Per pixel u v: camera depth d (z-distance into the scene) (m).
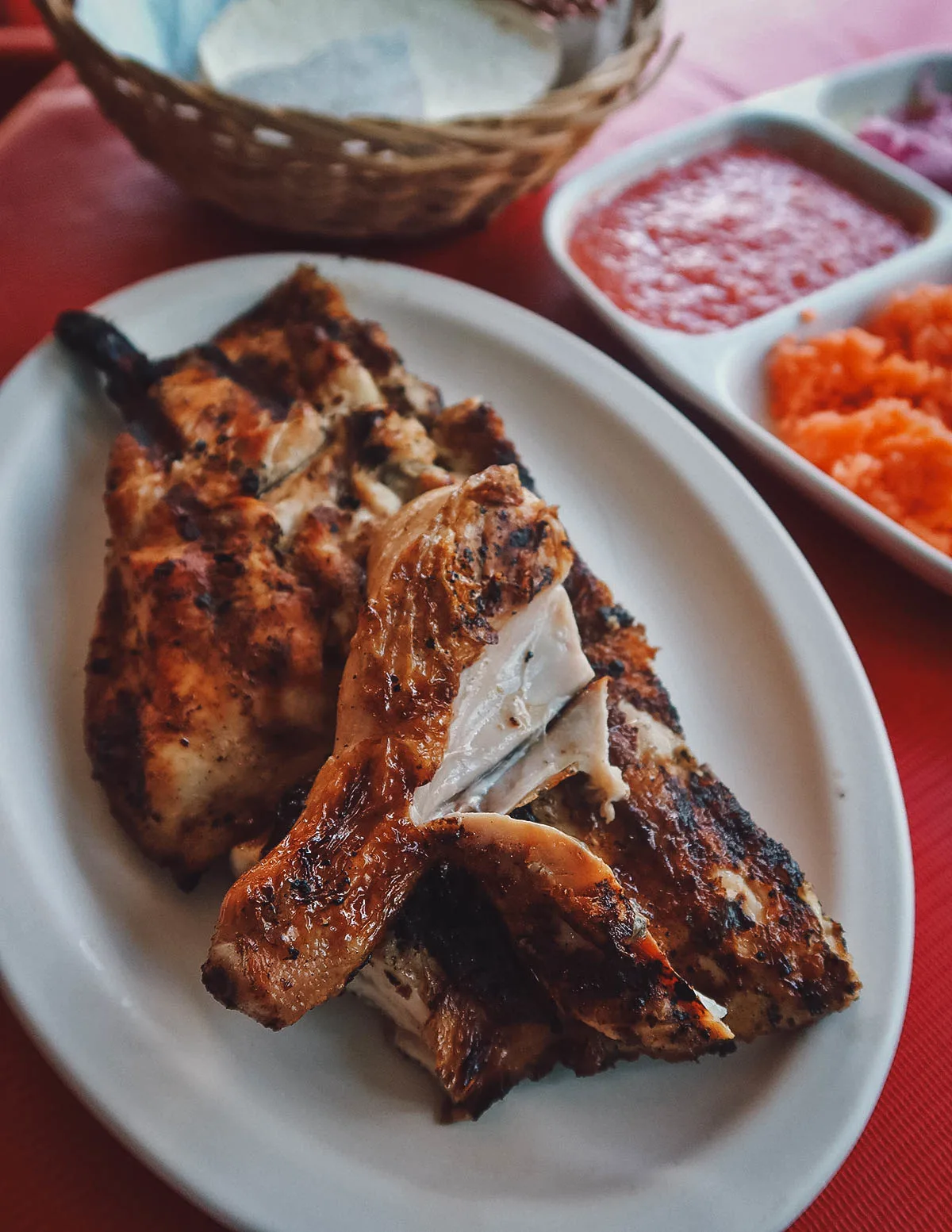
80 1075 0.27
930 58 0.60
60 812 0.32
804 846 0.35
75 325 0.38
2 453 0.36
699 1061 0.31
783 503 0.44
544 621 0.32
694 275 0.50
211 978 0.26
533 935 0.29
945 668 0.40
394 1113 0.29
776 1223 0.27
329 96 0.44
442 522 0.31
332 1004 0.31
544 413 0.43
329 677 0.33
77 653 0.35
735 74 0.61
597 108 0.44
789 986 0.30
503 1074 0.30
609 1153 0.29
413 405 0.38
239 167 0.42
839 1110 0.30
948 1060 0.33
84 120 0.49
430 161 0.42
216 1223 0.27
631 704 0.33
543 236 0.47
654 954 0.28
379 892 0.28
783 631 0.38
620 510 0.42
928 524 0.43
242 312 0.42
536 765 0.31
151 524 0.34
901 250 0.53
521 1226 0.27
